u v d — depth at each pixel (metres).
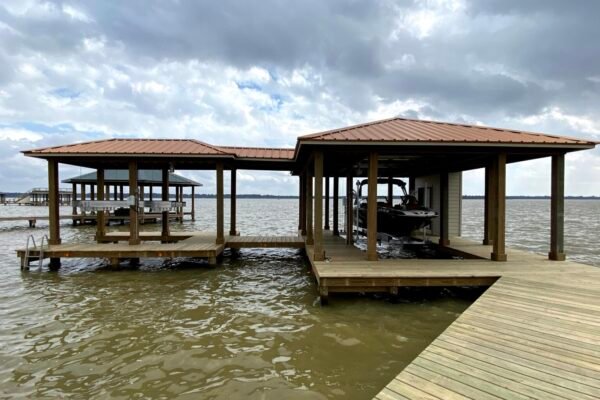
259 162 12.16
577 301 5.04
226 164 12.71
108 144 11.03
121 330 5.36
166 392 3.68
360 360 4.38
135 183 10.19
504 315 4.49
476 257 8.63
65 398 3.59
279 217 37.44
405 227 11.13
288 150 13.87
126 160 10.36
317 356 4.49
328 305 6.46
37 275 8.96
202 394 3.64
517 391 2.73
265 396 3.59
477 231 21.92
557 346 3.55
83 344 4.88
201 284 8.11
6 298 6.98
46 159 10.27
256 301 6.81
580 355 3.35
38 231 20.64
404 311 6.14
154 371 4.13
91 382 3.90
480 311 4.64
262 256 11.81
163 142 11.75
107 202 10.11
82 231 20.47
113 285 8.00
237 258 11.44
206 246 10.15
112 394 3.66
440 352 3.44
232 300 6.88
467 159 9.35
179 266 10.11
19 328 5.44
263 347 4.76
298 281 8.42
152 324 5.61
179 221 27.02
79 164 11.63
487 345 3.59
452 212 13.33
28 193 60.09
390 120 10.16
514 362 3.22
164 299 6.94
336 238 12.23
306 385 3.80
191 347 4.77
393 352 4.59
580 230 22.19
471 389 2.77
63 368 4.21
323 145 7.38
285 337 5.08
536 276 6.44
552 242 8.00
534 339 3.73
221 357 4.48
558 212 7.91
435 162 10.92
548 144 7.43
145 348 4.75
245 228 23.05
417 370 3.08
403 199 13.02
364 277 6.36
